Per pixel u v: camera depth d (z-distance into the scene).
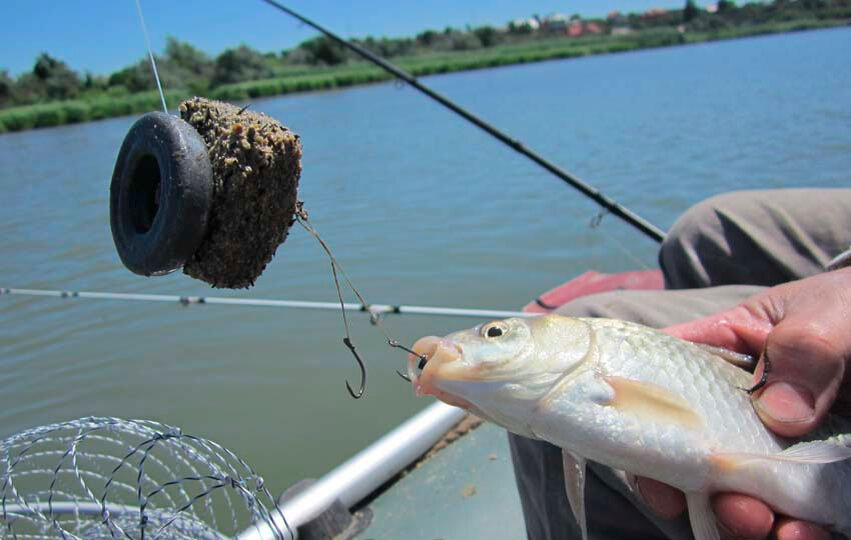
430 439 0.41
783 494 0.23
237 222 0.19
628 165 1.58
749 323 0.28
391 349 0.72
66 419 0.60
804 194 0.38
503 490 0.37
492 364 0.25
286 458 0.53
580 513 0.25
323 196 1.48
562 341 0.25
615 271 0.92
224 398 0.63
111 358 0.72
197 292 0.91
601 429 0.24
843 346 0.23
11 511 0.24
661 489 0.25
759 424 0.25
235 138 0.19
